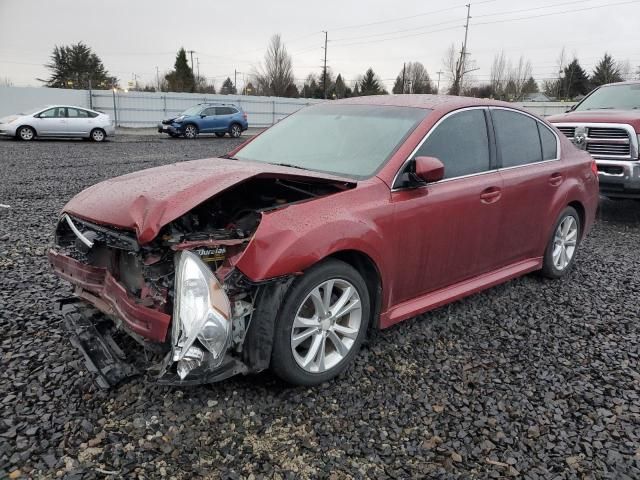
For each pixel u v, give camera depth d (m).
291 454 2.63
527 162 4.67
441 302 3.99
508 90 59.94
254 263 2.80
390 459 2.65
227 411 2.92
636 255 6.45
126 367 3.00
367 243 3.28
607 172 7.86
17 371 3.21
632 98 8.88
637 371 3.63
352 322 3.37
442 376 3.44
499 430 2.92
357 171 3.65
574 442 2.86
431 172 3.43
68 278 3.38
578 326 4.31
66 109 21.69
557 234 5.18
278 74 60.31
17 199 8.59
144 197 2.99
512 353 3.80
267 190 3.76
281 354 2.98
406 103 4.22
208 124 26.11
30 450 2.54
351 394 3.18
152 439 2.67
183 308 2.66
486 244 4.24
